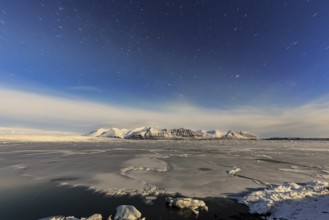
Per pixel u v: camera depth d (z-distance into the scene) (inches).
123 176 746.8
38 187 616.1
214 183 653.3
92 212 442.3
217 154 1589.6
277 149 2193.7
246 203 473.7
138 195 542.6
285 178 720.3
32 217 419.5
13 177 741.3
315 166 981.8
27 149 2081.7
